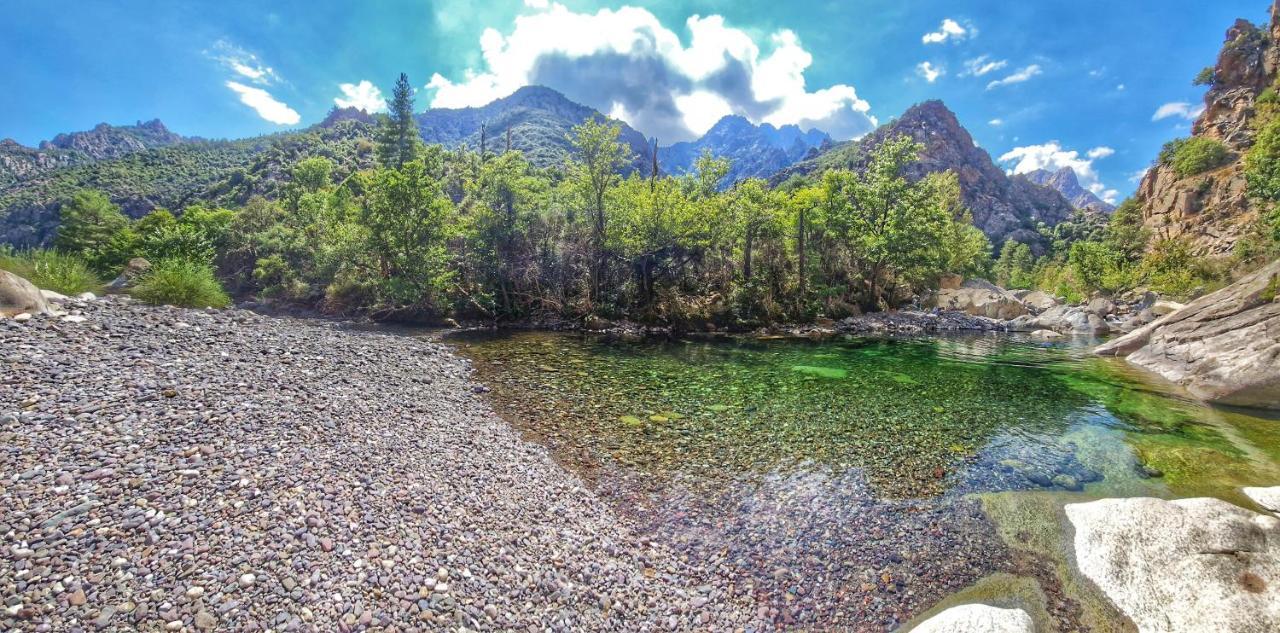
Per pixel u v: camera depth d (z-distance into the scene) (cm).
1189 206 9375
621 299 3738
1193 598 680
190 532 595
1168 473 1107
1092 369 2256
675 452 1188
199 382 1050
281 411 993
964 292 5081
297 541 617
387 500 760
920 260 4594
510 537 749
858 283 4716
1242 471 1114
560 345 2672
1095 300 5625
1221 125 10231
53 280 1825
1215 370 1794
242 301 4472
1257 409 1605
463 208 4466
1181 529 812
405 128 7731
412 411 1230
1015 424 1439
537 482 971
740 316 3653
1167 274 5781
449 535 711
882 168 4803
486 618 574
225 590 527
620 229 3759
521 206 3703
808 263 4409
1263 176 5219
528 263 3756
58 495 615
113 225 6756
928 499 983
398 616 545
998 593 719
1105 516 887
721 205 3888
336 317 3578
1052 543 839
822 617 671
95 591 498
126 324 1391
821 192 4581
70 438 738
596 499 948
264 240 4634
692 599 690
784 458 1168
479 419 1302
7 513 571
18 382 879
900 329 3859
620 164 3847
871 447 1245
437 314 3506
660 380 1875
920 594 717
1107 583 734
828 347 2866
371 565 609
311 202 5172
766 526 880
